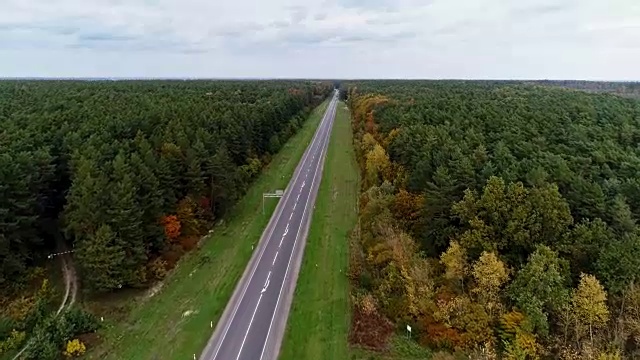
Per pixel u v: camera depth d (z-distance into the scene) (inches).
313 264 2257.6
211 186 2807.6
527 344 1544.0
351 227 2696.9
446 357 1569.9
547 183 2004.2
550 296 1600.6
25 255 2101.4
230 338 1691.7
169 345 1657.2
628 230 1828.2
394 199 2506.2
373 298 1907.0
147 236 2203.5
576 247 1756.9
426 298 1798.7
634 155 2603.3
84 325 1694.1
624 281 1605.6
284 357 1592.0
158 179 2358.5
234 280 2111.2
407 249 2096.5
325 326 1768.0
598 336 1556.3
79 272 2150.6
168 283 2119.8
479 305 1690.5
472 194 2075.5
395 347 1660.9
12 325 1720.0
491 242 1889.8
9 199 2014.0
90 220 1994.3
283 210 3009.4
